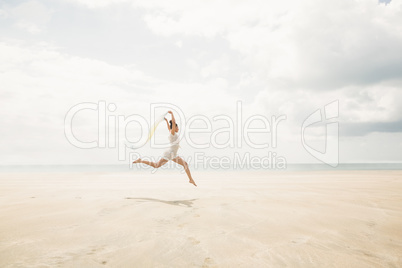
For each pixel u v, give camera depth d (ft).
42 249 7.12
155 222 9.98
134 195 16.57
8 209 12.04
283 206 13.26
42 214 11.06
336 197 16.44
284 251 7.27
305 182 27.81
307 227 9.65
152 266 6.16
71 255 6.73
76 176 40.68
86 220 10.16
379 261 6.72
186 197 15.93
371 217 11.23
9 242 7.64
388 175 40.42
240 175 44.24
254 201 14.56
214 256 6.82
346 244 7.94
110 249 7.20
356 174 44.19
